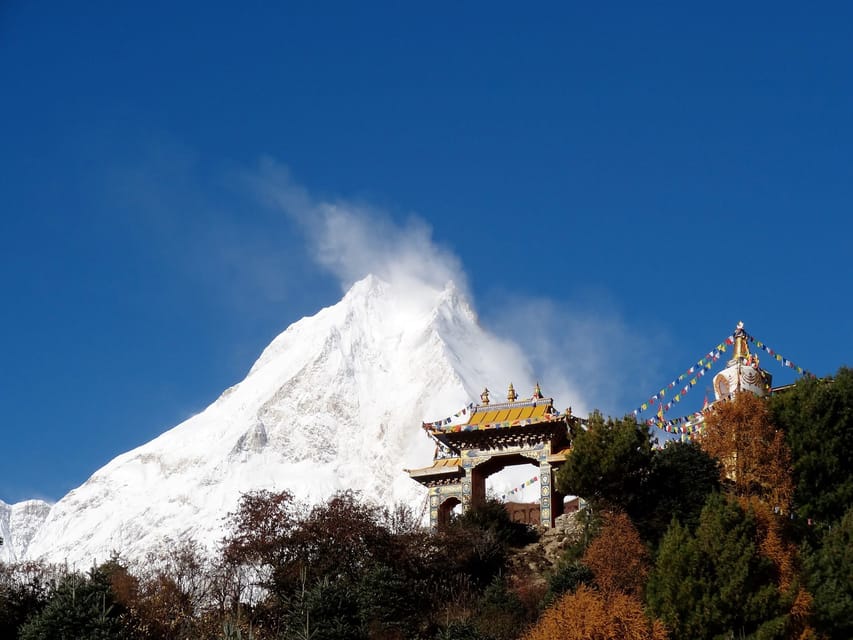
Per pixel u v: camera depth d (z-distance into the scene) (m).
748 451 98.19
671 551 83.50
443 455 124.06
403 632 88.31
